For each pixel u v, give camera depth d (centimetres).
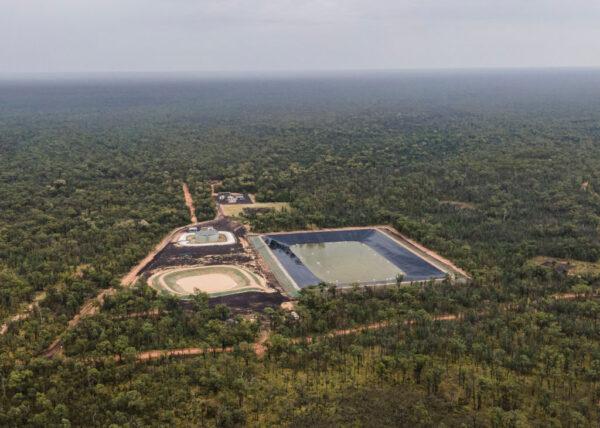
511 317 12681
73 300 13450
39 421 9294
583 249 17000
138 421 9300
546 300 13650
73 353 11381
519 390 10144
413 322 12706
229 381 10412
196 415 9625
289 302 14362
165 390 10144
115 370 10625
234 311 13675
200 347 11800
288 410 9706
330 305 13300
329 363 11106
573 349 11400
